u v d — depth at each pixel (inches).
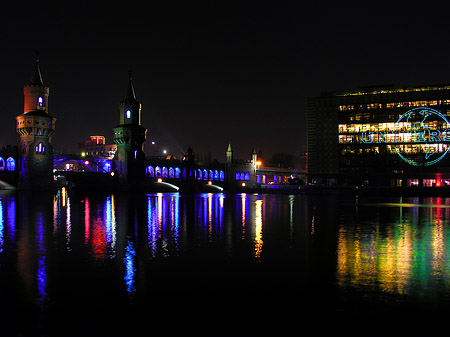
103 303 606.9
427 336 500.4
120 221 1622.8
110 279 729.6
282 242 1136.2
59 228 1391.5
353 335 503.5
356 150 6343.5
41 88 4640.8
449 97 5871.1
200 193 5841.5
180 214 1978.3
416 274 769.6
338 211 2324.1
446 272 788.0
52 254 944.9
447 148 5871.1
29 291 658.8
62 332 508.4
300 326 528.4
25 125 4478.3
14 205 2426.2
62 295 640.4
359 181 6323.8
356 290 671.1
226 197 4424.2
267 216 1946.4
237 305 600.7
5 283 703.1
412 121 6053.2
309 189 6092.5
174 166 5743.1
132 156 5098.4
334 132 6446.9
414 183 6072.8
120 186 5049.2
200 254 956.6
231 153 6796.3
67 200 3014.3
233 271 792.9
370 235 1286.9
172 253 967.0
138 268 814.5
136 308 586.9
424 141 5984.3
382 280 729.6
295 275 763.4
